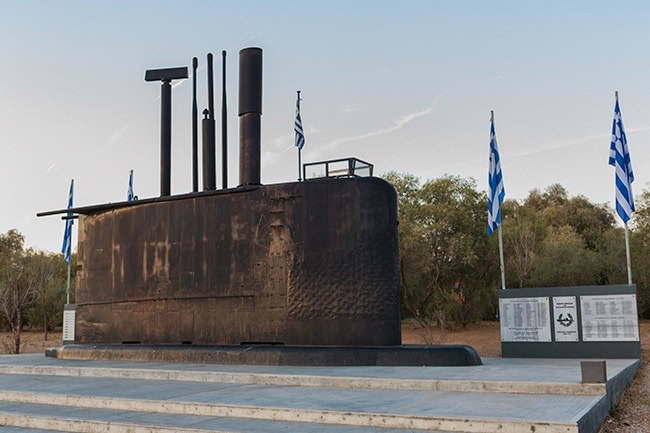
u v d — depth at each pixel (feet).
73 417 22.61
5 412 23.91
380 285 32.83
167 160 41.68
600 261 122.11
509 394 23.36
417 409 20.26
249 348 34.42
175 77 41.98
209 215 37.22
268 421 20.99
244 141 37.35
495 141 53.06
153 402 23.67
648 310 125.80
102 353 39.40
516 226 115.65
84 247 42.27
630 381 34.12
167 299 37.93
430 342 72.64
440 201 111.04
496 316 134.31
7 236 214.69
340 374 28.02
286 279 34.55
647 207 119.75
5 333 123.13
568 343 45.60
